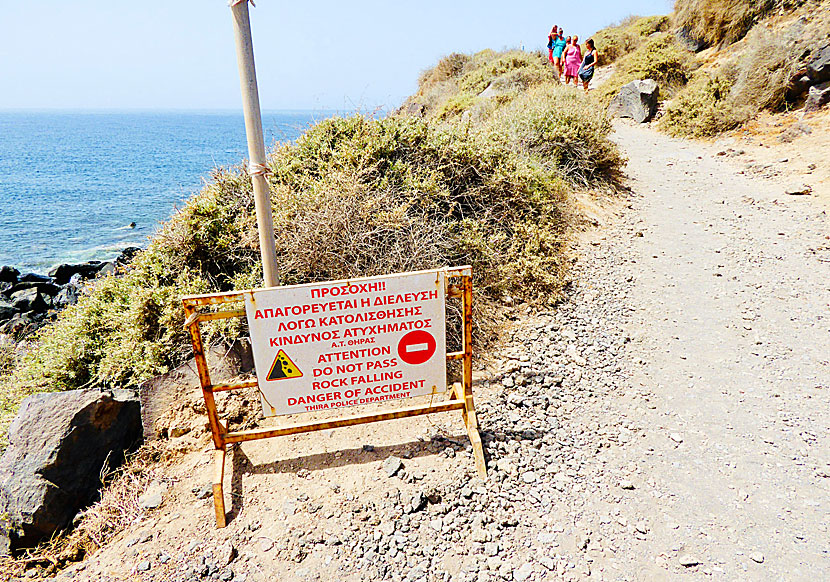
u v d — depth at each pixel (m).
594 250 7.56
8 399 4.73
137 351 4.46
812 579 2.75
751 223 8.41
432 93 24.14
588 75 18.72
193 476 3.52
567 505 3.27
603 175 10.30
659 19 25.86
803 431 3.93
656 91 17.23
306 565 2.87
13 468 3.33
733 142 12.93
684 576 2.79
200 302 3.22
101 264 14.57
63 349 4.78
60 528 3.29
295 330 3.38
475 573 2.82
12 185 33.53
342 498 3.28
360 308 3.42
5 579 2.99
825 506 3.24
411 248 5.09
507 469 3.53
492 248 6.01
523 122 10.08
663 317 5.77
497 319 5.46
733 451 3.75
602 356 5.02
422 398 4.26
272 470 3.51
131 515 3.26
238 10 3.16
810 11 15.86
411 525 3.10
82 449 3.53
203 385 3.31
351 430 3.88
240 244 4.97
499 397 4.33
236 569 2.86
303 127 6.38
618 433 3.96
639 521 3.15
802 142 11.44
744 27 18.12
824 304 5.83
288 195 5.24
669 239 8.07
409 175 5.87
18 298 11.53
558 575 2.80
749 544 2.99
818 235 7.68
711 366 4.84
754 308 5.86
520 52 23.47
